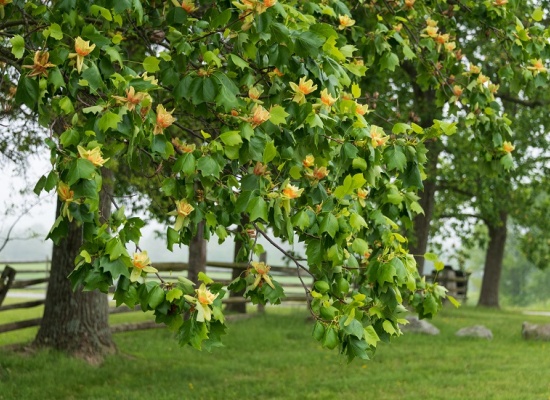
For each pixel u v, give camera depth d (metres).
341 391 9.57
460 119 14.77
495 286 28.20
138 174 9.87
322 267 4.54
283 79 4.26
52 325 11.36
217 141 3.96
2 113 6.60
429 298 5.06
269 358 12.31
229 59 4.17
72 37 3.85
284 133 3.99
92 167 3.32
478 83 6.32
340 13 5.42
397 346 13.74
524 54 6.40
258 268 4.42
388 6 6.48
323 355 12.69
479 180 19.34
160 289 3.61
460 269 30.11
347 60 4.99
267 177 4.00
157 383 10.02
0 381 9.55
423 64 6.81
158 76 4.48
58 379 9.81
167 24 4.54
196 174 4.35
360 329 3.92
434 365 11.58
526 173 18.67
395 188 4.81
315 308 4.14
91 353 11.32
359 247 4.31
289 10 4.07
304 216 3.90
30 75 3.54
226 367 11.41
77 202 3.55
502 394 9.07
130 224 3.76
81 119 6.01
